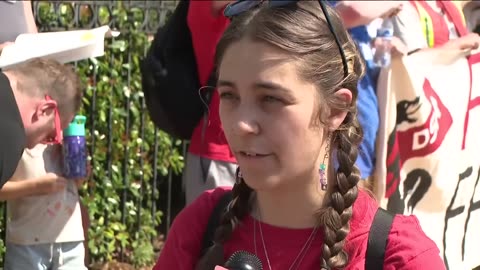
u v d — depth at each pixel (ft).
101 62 20.02
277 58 6.27
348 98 6.78
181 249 7.32
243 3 6.67
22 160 13.83
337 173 6.77
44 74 12.61
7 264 14.71
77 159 14.24
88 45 12.93
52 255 14.49
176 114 13.97
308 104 6.42
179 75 13.87
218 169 13.82
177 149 21.80
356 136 6.89
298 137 6.39
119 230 20.83
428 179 13.32
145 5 20.59
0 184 10.83
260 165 6.40
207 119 13.74
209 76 13.66
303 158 6.48
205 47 13.48
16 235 14.46
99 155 20.24
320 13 6.61
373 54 13.03
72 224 14.53
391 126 12.91
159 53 13.99
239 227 7.07
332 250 6.56
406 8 14.08
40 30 18.80
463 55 13.44
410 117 13.16
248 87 6.35
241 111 6.38
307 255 6.74
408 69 13.01
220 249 6.95
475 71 13.52
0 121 10.74
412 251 6.49
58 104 12.82
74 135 14.20
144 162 21.30
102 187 20.33
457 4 15.35
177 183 22.52
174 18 13.99
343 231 6.60
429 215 13.39
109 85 20.24
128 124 20.66
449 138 13.34
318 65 6.44
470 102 13.46
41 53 12.82
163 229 22.54
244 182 7.03
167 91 13.89
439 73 13.29
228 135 6.51
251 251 6.92
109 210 20.56
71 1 19.30
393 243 6.57
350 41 6.93
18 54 12.78
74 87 13.10
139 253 20.93
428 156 13.25
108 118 20.31
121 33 20.13
